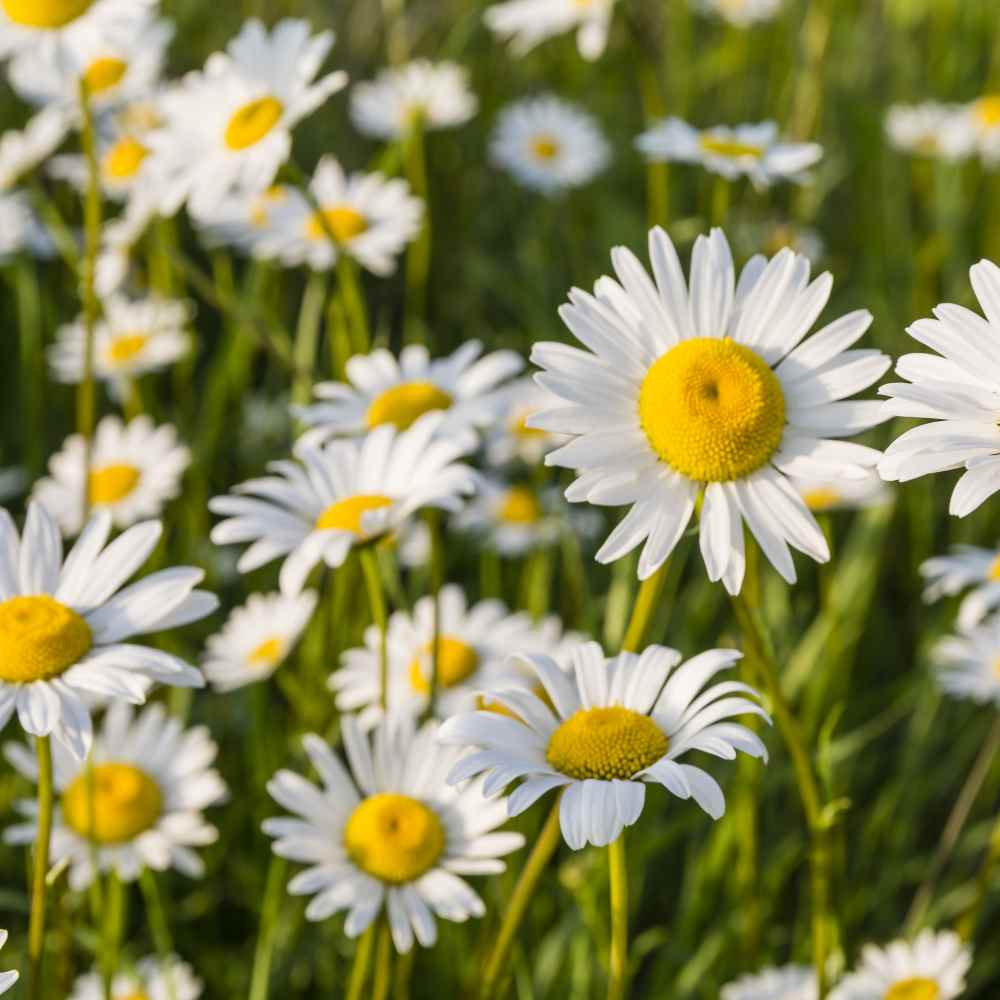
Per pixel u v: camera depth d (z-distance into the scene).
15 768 1.12
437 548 1.02
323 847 0.99
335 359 1.14
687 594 1.19
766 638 1.00
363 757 1.00
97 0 1.07
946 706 1.18
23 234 1.25
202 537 1.19
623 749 0.94
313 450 1.02
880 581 1.26
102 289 1.22
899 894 1.15
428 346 1.40
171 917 1.11
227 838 1.12
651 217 1.49
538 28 1.25
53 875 0.98
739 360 0.96
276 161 1.06
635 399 0.96
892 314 1.50
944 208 1.50
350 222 1.18
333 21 1.83
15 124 1.64
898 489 1.28
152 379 1.35
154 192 1.12
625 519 0.95
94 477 1.16
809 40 1.52
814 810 0.99
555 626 1.09
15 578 0.97
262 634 1.10
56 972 1.06
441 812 0.99
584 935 1.05
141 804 1.04
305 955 1.08
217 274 1.32
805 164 1.12
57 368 1.36
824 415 0.96
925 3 1.73
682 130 1.12
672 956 1.08
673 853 1.14
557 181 1.52
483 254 1.58
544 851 0.97
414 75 1.49
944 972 1.04
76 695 0.96
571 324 0.96
